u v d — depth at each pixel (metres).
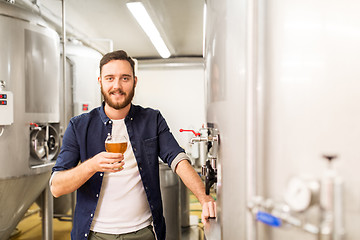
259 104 0.71
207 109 1.10
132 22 3.79
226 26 0.84
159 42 4.47
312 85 0.64
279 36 0.68
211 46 1.00
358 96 0.61
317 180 0.63
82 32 4.22
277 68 0.68
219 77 0.90
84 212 1.39
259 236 0.72
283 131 0.68
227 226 0.88
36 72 2.26
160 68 5.98
